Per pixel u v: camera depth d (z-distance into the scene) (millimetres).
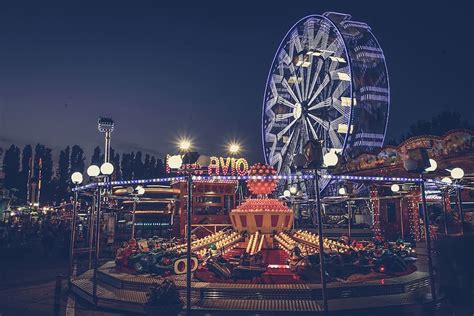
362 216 45094
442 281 4895
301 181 40188
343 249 18500
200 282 14711
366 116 39938
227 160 30438
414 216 33375
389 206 35438
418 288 14906
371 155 34156
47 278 19906
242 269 15070
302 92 48031
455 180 21906
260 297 13188
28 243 38781
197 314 11883
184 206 30281
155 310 10492
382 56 42281
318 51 45469
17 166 137375
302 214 48906
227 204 30250
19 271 22344
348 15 44188
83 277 18875
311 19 46781
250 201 20406
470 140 25828
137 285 15164
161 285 11086
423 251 27156
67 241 30266
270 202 20125
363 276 15539
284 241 18859
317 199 12008
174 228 31969
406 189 25984
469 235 4711
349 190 36719
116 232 39062
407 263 18562
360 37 43031
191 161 12844
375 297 13492
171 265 16328
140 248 19688
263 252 18922
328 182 36750
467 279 4574
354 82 39219
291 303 12703
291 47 50625
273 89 53062
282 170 50375
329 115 44062
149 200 38344
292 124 49281
